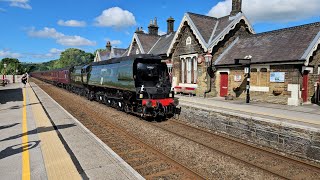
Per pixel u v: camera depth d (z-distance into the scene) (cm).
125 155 817
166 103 1378
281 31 1759
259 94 1647
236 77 1831
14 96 2391
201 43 1964
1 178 540
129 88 1428
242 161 764
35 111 1449
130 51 3316
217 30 2131
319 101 1573
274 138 934
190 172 667
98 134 1076
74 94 2950
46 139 837
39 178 539
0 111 1472
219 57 2027
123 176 552
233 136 1104
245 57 1767
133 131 1145
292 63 1413
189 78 2227
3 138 852
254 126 1008
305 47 1425
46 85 4788
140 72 1423
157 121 1375
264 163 784
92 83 2169
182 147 905
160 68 1505
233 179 654
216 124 1194
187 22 2152
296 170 730
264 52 1675
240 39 2084
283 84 1501
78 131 969
